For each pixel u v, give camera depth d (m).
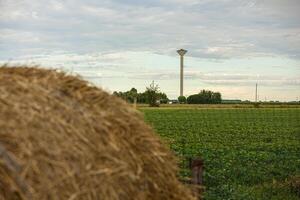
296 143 35.66
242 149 30.91
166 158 5.74
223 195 14.81
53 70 5.61
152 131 5.81
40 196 4.30
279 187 16.50
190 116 73.56
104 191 4.75
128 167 5.13
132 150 5.34
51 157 4.51
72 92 5.31
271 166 22.14
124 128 5.42
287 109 104.75
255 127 53.47
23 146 4.41
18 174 4.27
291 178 17.55
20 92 4.88
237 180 18.47
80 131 4.91
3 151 4.30
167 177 5.66
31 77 5.26
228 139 38.75
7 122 4.50
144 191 5.29
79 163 4.67
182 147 30.52
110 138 5.13
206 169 20.42
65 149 4.64
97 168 4.79
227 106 118.25
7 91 4.82
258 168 21.47
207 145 32.84
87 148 4.84
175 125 55.06
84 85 5.54
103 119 5.25
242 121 63.97
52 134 4.66
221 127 53.03
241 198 14.57
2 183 4.19
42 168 4.41
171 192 5.67
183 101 128.50
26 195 4.24
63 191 4.45
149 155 5.53
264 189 16.39
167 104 124.31
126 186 5.00
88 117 5.11
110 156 5.00
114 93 5.77
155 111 89.31
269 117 73.94
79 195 4.54
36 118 4.68
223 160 24.11
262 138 40.12
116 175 4.91
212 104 128.75
